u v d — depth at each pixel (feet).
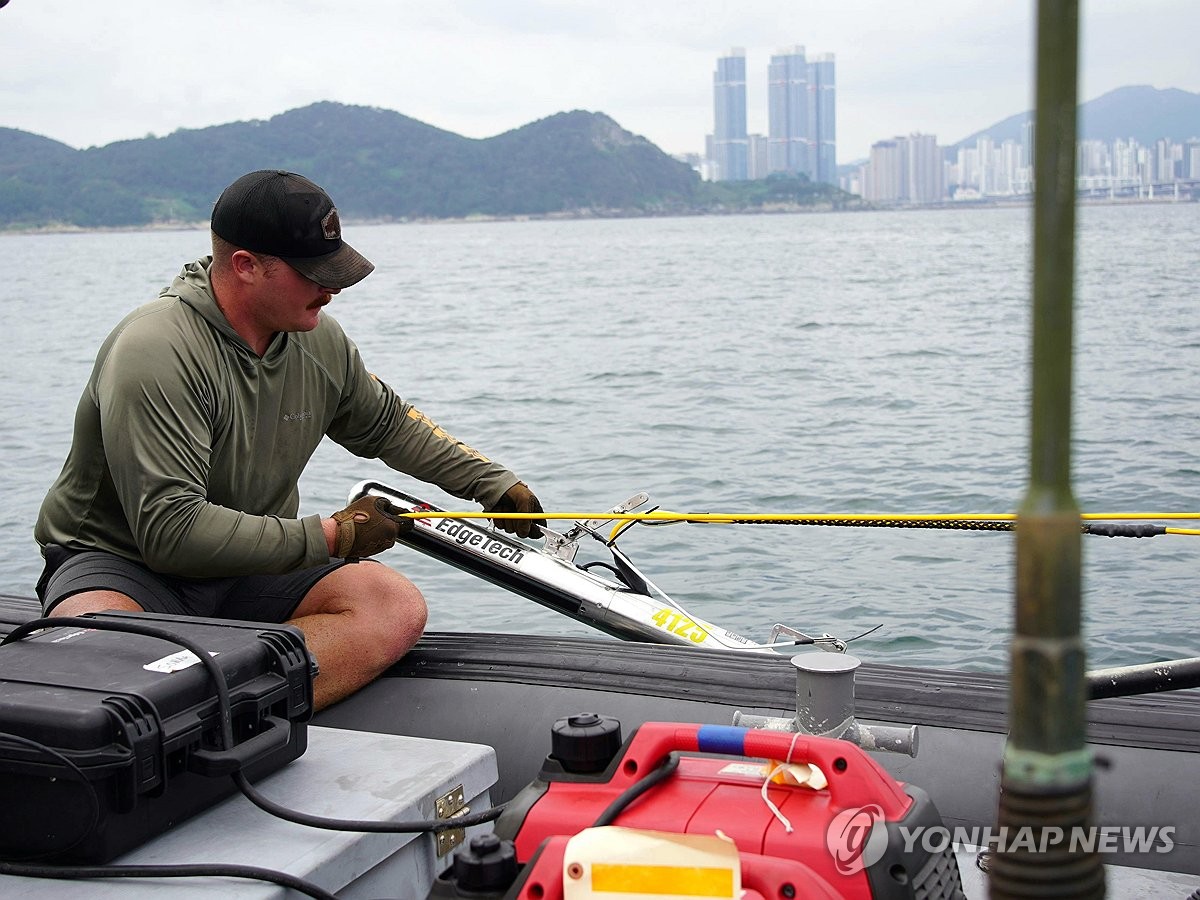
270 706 6.80
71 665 6.51
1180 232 214.48
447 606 19.69
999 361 52.80
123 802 6.04
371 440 10.50
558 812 5.40
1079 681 3.31
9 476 31.53
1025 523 3.22
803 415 39.34
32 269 192.95
